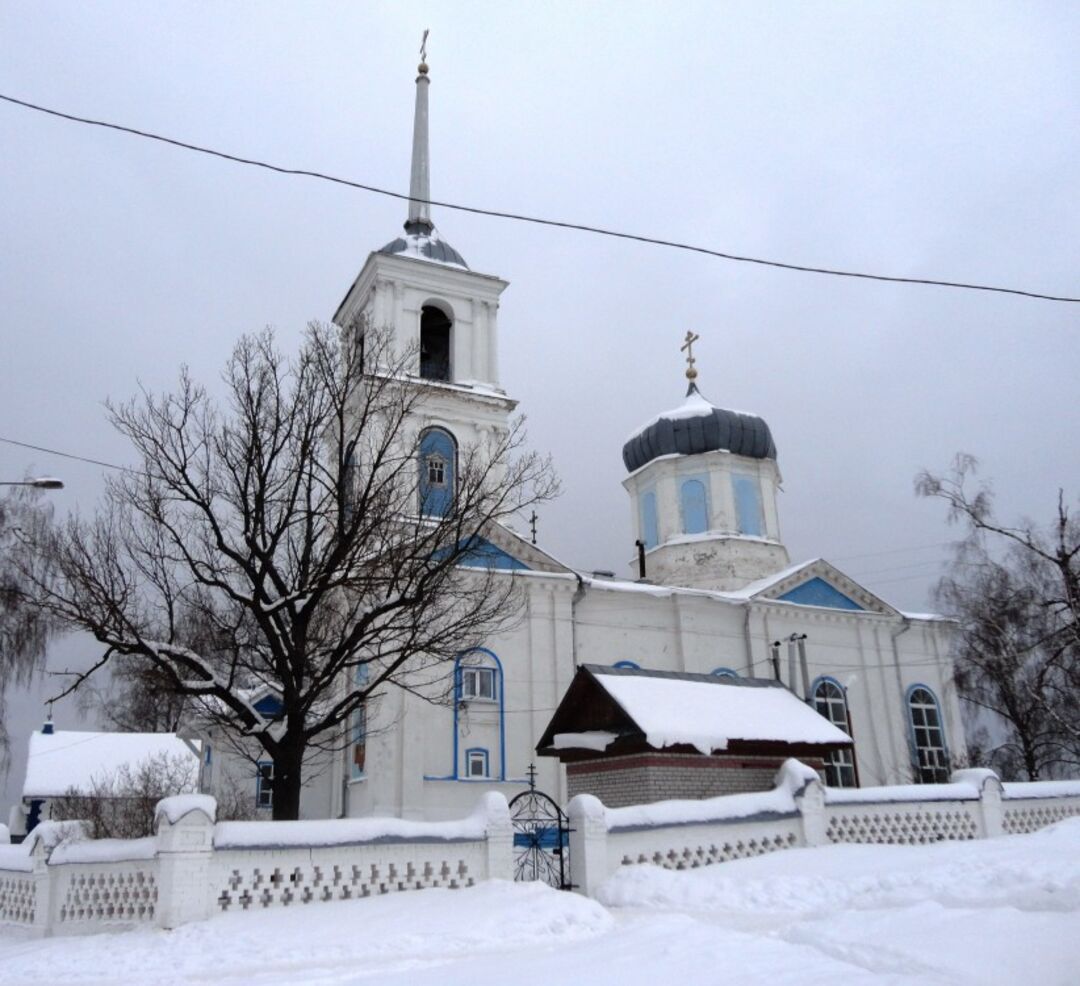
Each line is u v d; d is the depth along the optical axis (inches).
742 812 653.9
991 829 737.0
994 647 1306.6
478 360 1305.4
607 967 331.0
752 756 745.6
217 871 510.0
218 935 462.0
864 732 1325.0
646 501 1577.3
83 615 601.3
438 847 567.5
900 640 1405.0
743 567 1453.0
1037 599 1277.1
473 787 1031.6
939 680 1412.4
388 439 712.4
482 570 1066.7
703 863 629.9
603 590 1195.9
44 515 1086.4
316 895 529.0
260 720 623.2
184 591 668.1
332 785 1114.1
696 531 1502.2
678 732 702.5
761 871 583.8
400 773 993.5
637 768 708.7
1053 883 453.7
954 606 1370.6
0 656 1023.0
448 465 1134.4
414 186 1466.5
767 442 1556.3
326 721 634.8
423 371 1318.9
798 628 1326.3
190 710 855.7
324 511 663.8
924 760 1363.2
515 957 386.6
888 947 344.5
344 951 431.8
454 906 495.8
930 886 494.6
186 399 667.4
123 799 949.8
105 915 543.8
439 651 679.1
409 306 1294.3
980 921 365.7
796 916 483.8
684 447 1540.4
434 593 661.9
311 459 667.4
